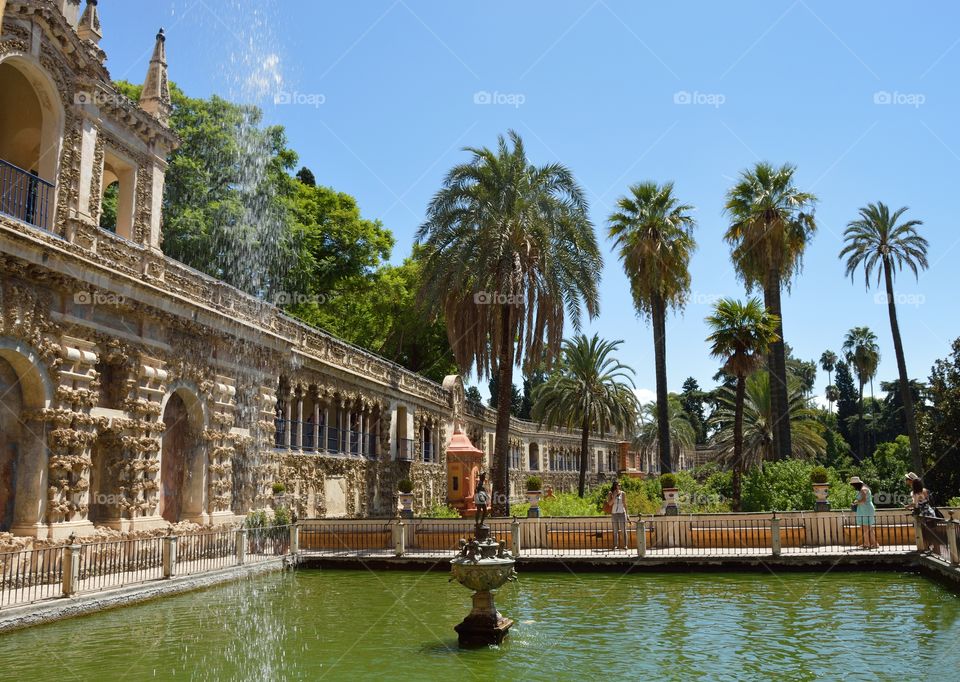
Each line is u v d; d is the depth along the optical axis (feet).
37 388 60.75
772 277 136.26
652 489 139.95
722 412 209.67
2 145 75.31
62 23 64.59
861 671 38.83
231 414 89.10
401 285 186.80
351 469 124.26
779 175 136.15
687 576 73.05
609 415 174.09
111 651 43.45
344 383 123.54
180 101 132.36
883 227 151.74
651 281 130.62
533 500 102.78
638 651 43.73
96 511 68.80
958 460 144.15
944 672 38.19
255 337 94.17
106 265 67.36
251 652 43.55
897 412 334.85
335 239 172.76
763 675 38.55
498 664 40.96
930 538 71.20
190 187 128.57
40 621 48.91
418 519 90.02
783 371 135.74
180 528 76.89
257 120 140.15
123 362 70.90
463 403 189.78
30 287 59.36
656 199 134.31
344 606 58.75
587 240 107.34
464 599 62.18
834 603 57.31
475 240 106.32
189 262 125.08
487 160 108.27
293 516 93.35
